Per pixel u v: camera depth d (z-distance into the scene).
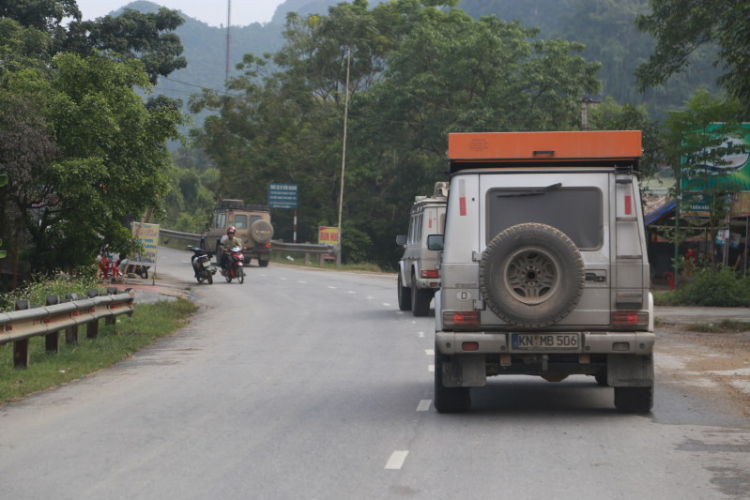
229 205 59.75
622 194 11.56
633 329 11.44
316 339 21.70
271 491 8.05
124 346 19.84
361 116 76.06
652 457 9.37
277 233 87.88
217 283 44.22
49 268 29.97
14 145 25.12
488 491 7.99
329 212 83.94
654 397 13.28
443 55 71.00
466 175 11.73
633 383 11.48
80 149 27.78
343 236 79.56
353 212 84.69
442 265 11.67
